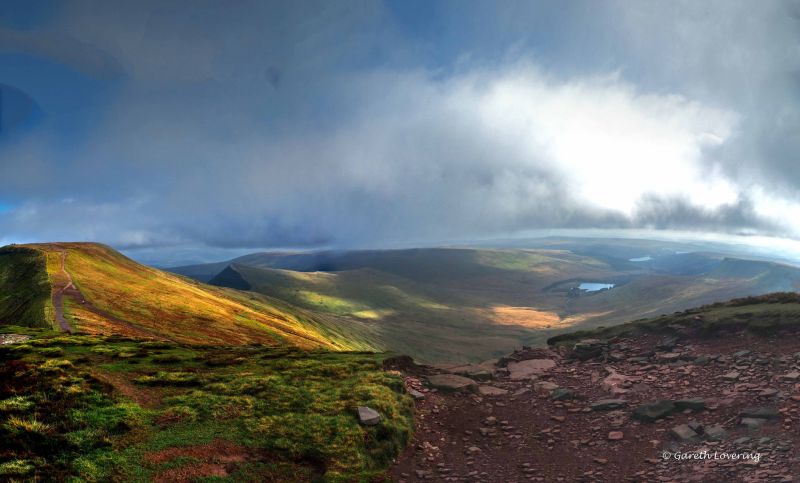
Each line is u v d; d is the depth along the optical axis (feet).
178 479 64.85
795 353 102.89
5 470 62.64
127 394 91.40
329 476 69.41
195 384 103.55
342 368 118.83
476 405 104.99
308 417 85.76
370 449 78.95
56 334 204.23
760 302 147.64
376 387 101.86
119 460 68.13
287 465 71.77
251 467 69.82
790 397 82.79
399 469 76.74
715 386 96.27
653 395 97.45
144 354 136.56
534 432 88.99
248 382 104.17
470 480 72.33
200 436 77.51
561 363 133.59
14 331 208.64
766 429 74.08
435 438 89.15
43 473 63.62
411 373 126.52
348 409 89.61
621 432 83.20
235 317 520.83
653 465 70.74
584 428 87.76
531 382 119.24
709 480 63.21
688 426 79.82
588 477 70.33
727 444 72.08
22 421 73.15
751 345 114.83
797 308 124.36
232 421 83.97
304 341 501.56
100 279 515.50
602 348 136.98
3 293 432.25
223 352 157.38
